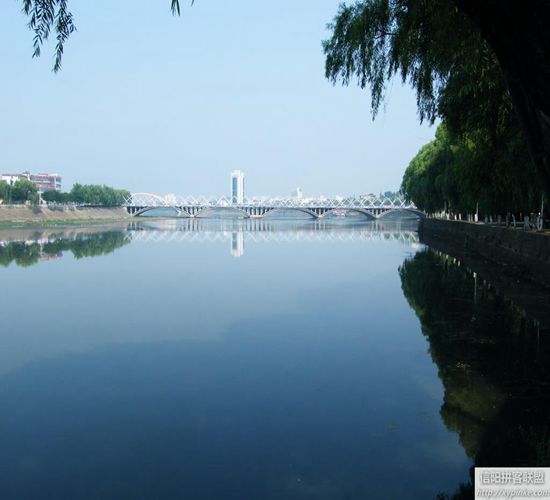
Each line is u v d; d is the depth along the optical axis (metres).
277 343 13.41
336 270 27.72
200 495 6.60
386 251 38.41
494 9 5.22
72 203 115.06
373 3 10.66
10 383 10.61
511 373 10.68
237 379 10.75
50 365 11.80
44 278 25.48
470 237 37.25
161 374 11.11
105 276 26.11
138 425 8.59
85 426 8.58
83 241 52.09
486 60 10.95
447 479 6.86
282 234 64.81
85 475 7.09
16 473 7.11
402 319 15.78
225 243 49.19
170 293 21.00
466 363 11.39
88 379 10.85
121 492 6.66
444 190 39.59
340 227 85.62
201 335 14.34
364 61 10.91
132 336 14.29
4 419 8.87
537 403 9.12
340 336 13.97
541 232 24.86
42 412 9.15
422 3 8.91
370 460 7.39
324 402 9.44
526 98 5.94
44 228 80.62
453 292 19.91
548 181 6.15
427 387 10.05
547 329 14.02
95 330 15.01
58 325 15.65
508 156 18.22
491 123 14.60
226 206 131.50
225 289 21.88
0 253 38.31
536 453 7.41
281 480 6.88
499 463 7.20
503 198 27.62
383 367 11.30
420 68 10.94
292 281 23.94
